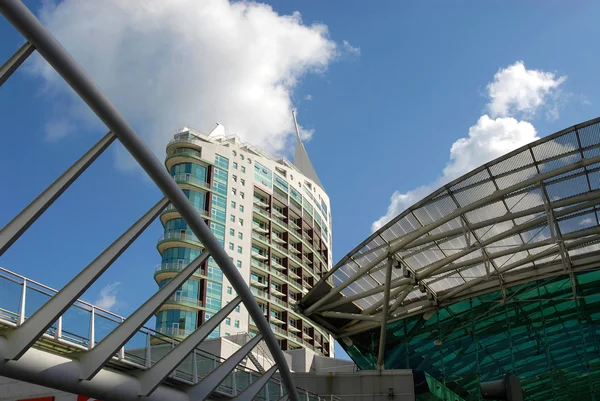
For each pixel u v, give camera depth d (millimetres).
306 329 102750
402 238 31891
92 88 10883
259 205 104375
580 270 32094
